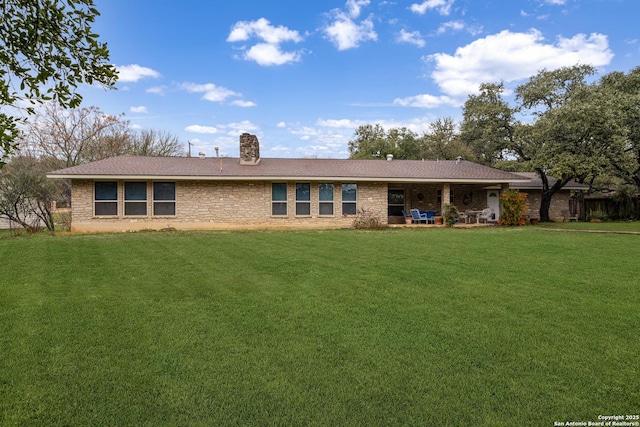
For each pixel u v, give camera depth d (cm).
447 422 275
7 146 340
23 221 1917
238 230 1633
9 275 721
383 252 991
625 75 2161
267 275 723
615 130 1731
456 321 472
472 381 329
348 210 1809
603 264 820
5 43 316
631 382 325
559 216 2356
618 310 509
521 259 884
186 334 434
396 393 311
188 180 1652
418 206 2095
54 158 2434
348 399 303
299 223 1758
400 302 550
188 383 327
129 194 1603
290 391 314
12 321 472
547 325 457
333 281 674
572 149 1838
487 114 2338
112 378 335
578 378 333
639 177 2289
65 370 349
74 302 550
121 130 2833
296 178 1677
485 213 1938
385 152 3997
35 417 280
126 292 607
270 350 392
